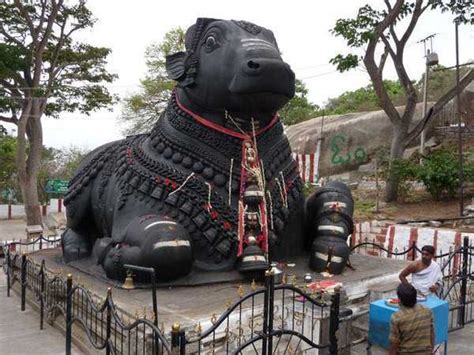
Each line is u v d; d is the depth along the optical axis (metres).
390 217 11.41
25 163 17.38
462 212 10.79
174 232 4.99
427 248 5.34
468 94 15.88
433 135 15.49
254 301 4.75
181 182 5.37
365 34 11.62
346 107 25.38
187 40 5.68
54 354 4.84
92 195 6.49
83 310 5.00
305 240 6.28
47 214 22.66
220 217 5.33
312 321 4.42
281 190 5.78
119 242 5.41
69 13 17.42
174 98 5.82
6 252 8.09
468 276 6.16
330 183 6.33
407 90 12.45
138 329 4.07
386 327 4.60
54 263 6.88
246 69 4.81
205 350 4.12
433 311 4.73
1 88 16.83
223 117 5.45
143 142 6.00
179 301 4.66
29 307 6.55
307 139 16.97
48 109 18.31
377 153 15.48
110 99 18.83
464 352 5.24
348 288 5.40
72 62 18.16
